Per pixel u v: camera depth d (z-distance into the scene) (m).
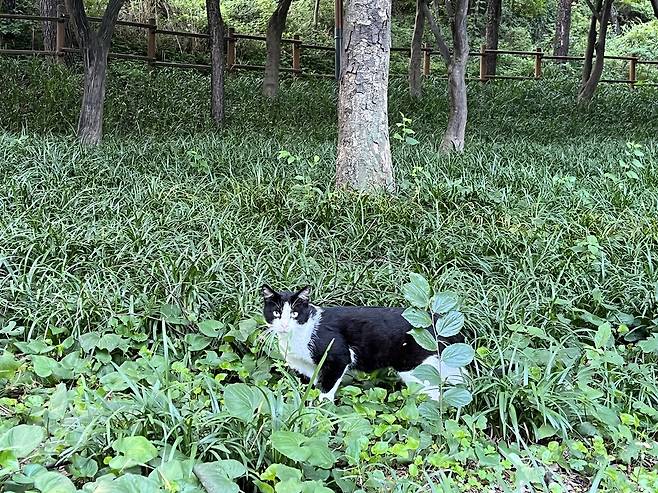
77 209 6.73
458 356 3.63
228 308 4.88
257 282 5.15
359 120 8.16
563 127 14.84
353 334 4.04
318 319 4.03
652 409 3.95
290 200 7.09
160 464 2.89
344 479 3.11
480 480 3.38
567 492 3.15
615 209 7.58
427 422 3.65
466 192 7.64
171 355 4.48
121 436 3.00
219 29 12.89
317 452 2.96
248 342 4.51
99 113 10.22
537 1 31.84
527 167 9.45
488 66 22.25
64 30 16.55
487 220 7.04
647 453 3.70
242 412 3.17
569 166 9.82
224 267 5.43
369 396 3.98
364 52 8.09
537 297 5.15
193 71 17.47
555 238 6.40
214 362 4.29
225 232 6.14
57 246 5.61
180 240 5.93
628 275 5.67
